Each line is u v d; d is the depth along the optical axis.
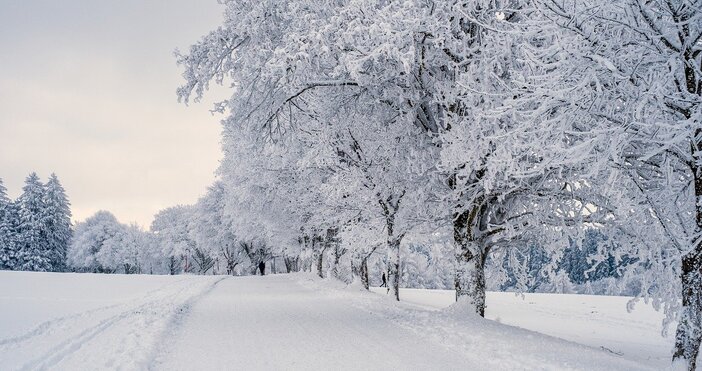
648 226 9.54
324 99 13.48
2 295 17.62
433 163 12.74
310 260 43.25
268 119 13.20
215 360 7.45
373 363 7.37
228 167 33.50
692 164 7.11
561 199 11.50
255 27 11.07
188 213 86.88
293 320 12.48
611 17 6.89
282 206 32.47
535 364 7.23
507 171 8.66
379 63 11.47
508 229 12.37
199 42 11.68
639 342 14.51
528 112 7.30
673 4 6.49
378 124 14.34
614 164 7.19
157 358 7.48
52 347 7.98
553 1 6.74
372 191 19.00
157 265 98.12
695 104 6.59
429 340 9.49
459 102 11.82
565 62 6.70
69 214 77.81
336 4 11.12
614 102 7.14
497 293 34.97
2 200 72.12
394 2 9.70
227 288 26.05
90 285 24.80
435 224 15.03
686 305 7.02
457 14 10.41
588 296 31.72
